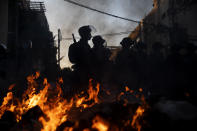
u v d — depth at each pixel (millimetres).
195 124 1941
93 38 5449
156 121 2219
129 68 5492
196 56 4117
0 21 8672
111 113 2469
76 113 3094
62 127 2541
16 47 12781
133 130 2293
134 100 3461
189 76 3840
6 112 3170
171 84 4043
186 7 7367
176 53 4285
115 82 5242
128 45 6016
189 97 2693
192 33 7008
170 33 7250
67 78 7184
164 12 8961
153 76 4891
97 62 5199
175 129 1983
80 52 5203
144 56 5516
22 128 2596
